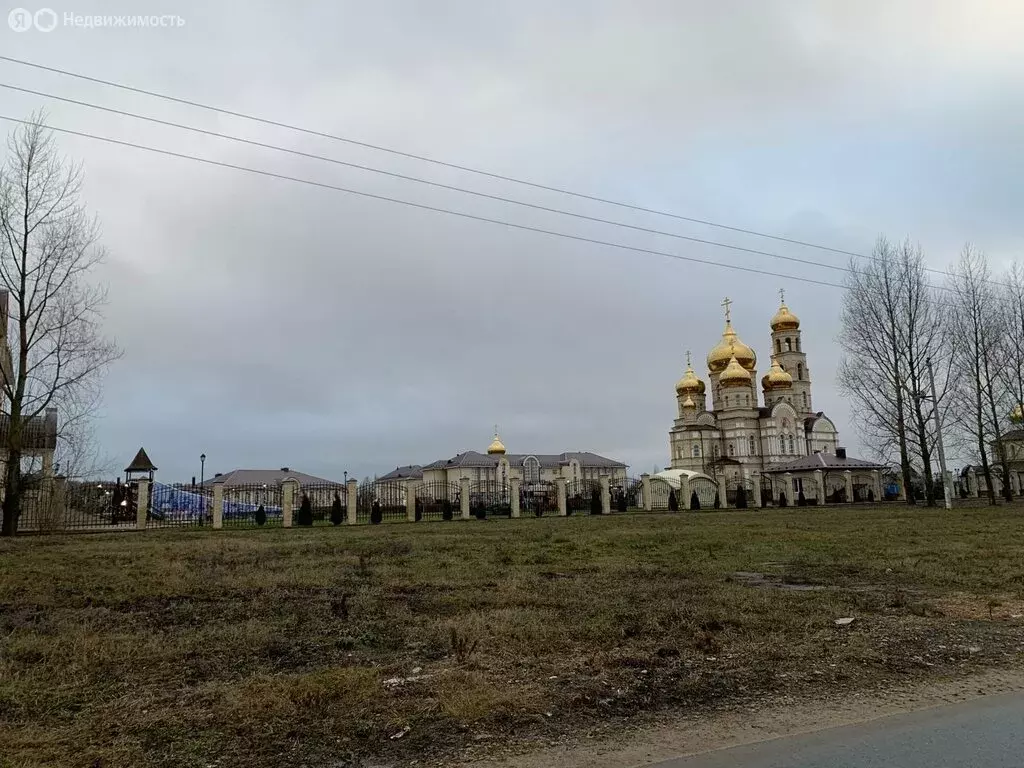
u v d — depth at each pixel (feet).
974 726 15.35
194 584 35.24
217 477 271.28
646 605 27.99
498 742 14.52
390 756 13.80
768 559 44.39
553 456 330.95
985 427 137.18
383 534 78.33
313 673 18.84
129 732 14.83
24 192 85.05
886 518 92.27
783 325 274.57
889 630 23.72
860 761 13.56
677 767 13.38
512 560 45.93
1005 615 26.03
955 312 135.03
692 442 259.39
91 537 78.07
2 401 97.50
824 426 268.62
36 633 23.63
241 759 13.56
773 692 17.70
